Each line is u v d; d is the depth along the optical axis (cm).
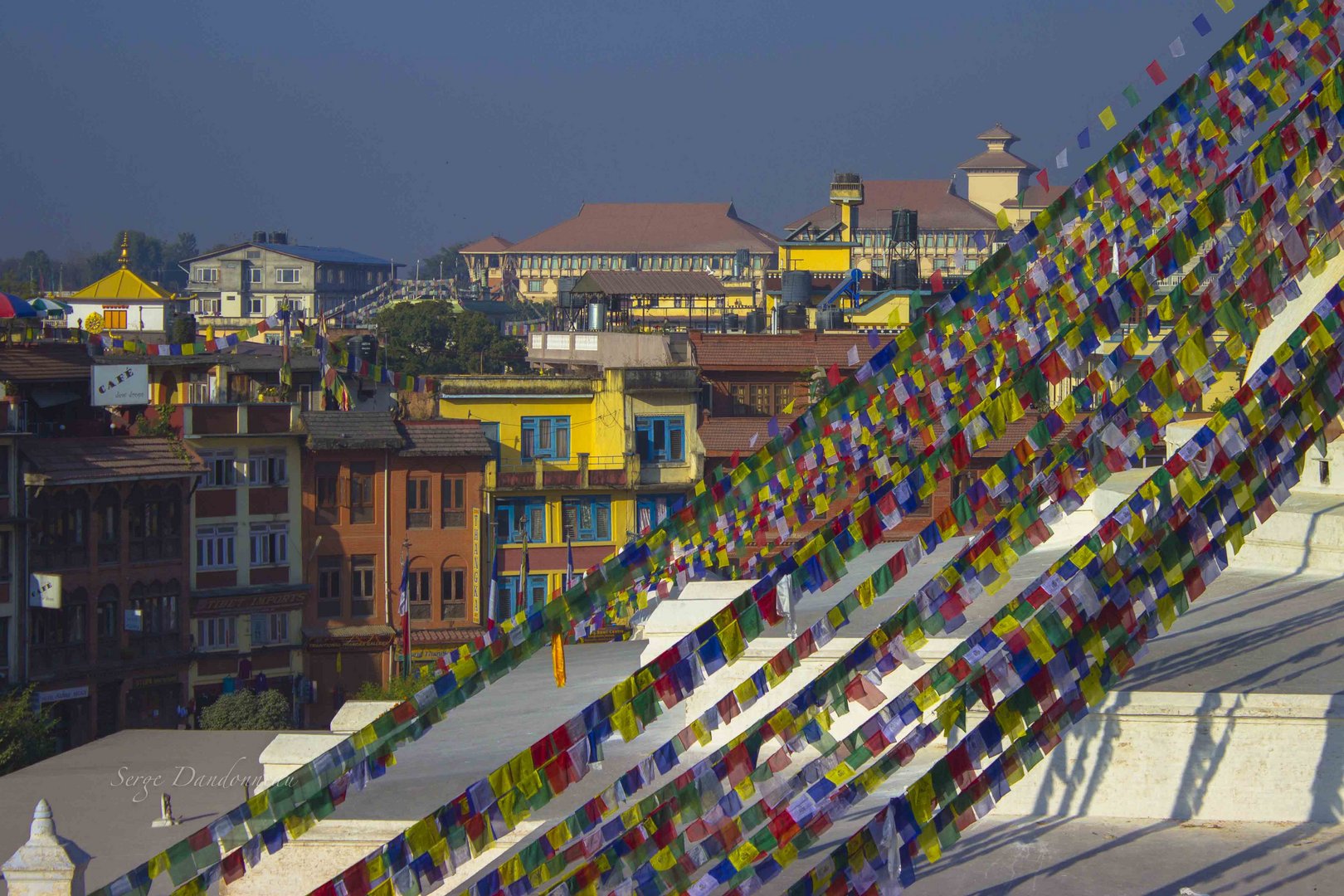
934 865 1928
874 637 1522
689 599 2928
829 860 1386
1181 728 2088
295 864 2509
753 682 1519
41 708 8156
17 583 8181
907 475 1633
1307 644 2444
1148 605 1475
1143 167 1919
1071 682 1441
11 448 8150
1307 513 2998
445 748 3027
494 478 9638
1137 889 1833
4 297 8400
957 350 2019
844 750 1484
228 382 10038
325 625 9362
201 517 9044
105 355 9738
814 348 10544
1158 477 1498
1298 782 2062
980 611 2791
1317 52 1805
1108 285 1980
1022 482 1631
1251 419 1500
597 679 3494
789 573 1580
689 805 1467
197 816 3466
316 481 9344
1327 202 1528
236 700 7444
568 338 12238
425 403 10106
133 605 8656
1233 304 1520
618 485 9806
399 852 1477
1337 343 1543
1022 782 2128
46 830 2402
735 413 10438
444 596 9556
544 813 2492
